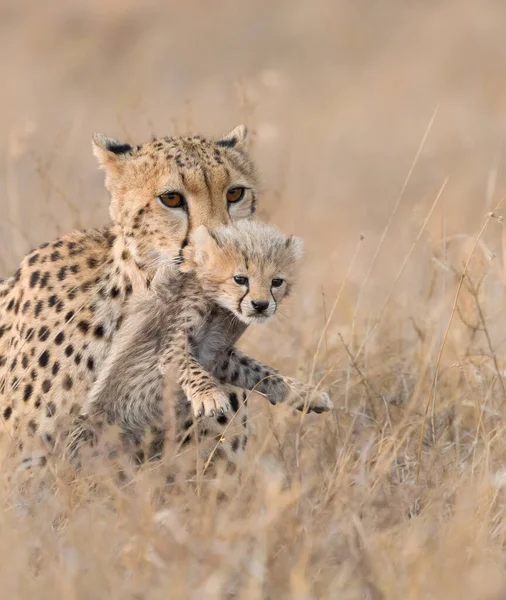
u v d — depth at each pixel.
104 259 10.07
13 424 9.71
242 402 9.67
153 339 9.63
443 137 29.55
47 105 33.72
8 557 7.57
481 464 9.43
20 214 20.34
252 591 7.26
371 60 38.91
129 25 40.41
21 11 42.44
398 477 9.67
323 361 12.06
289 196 21.16
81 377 9.63
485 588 7.43
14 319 10.28
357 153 28.41
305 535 8.05
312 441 10.37
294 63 38.72
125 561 7.70
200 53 38.72
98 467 9.05
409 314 13.05
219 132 26.91
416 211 13.50
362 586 7.61
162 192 9.95
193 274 9.62
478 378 10.57
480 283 11.86
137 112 20.08
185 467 9.05
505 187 24.31
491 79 35.69
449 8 42.25
